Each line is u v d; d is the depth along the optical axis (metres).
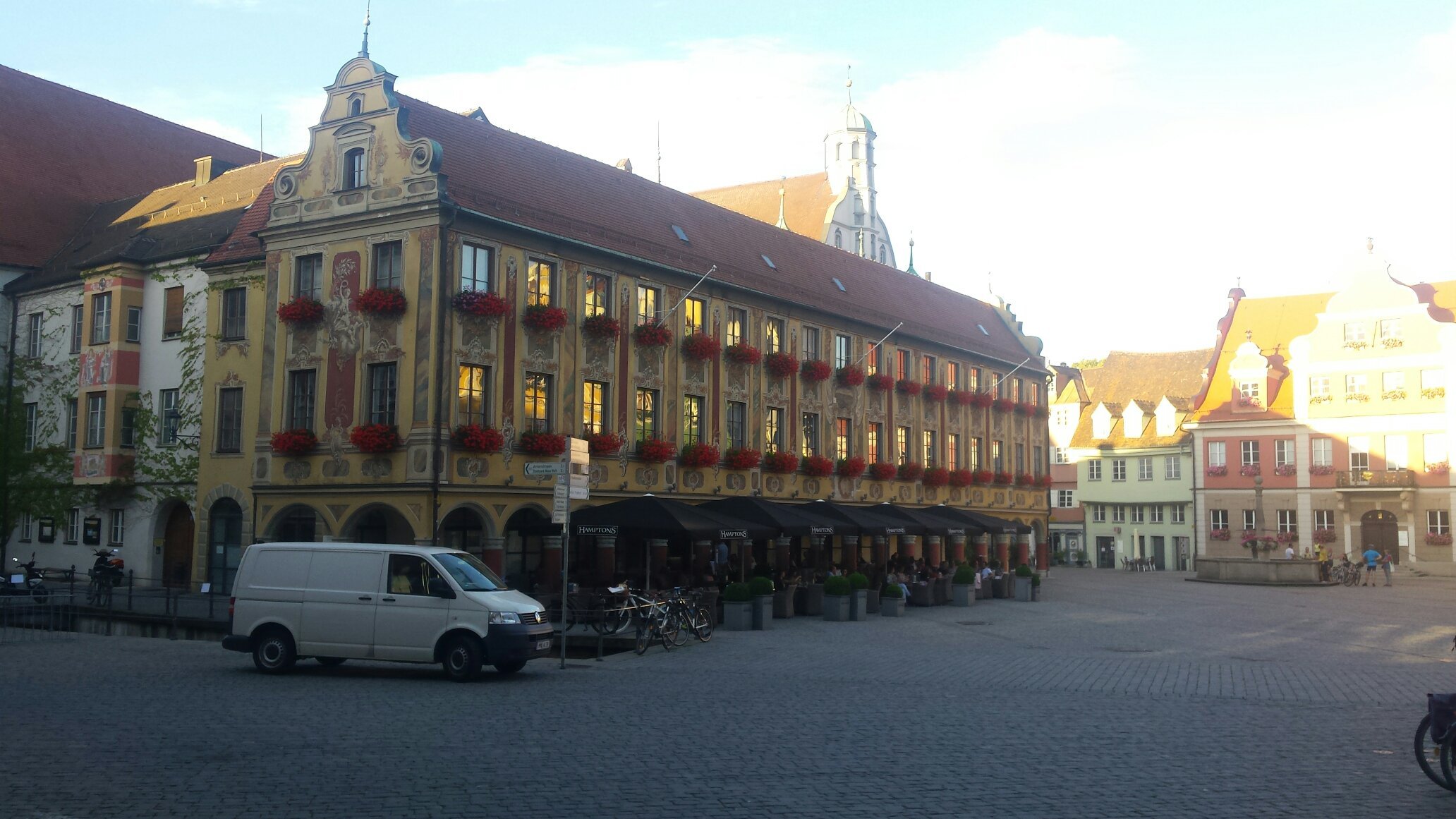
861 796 10.09
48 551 42.41
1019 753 12.20
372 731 13.12
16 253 45.03
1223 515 74.00
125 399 39.47
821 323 45.22
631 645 23.53
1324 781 10.94
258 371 35.62
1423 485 67.00
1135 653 23.92
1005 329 63.56
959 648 24.48
